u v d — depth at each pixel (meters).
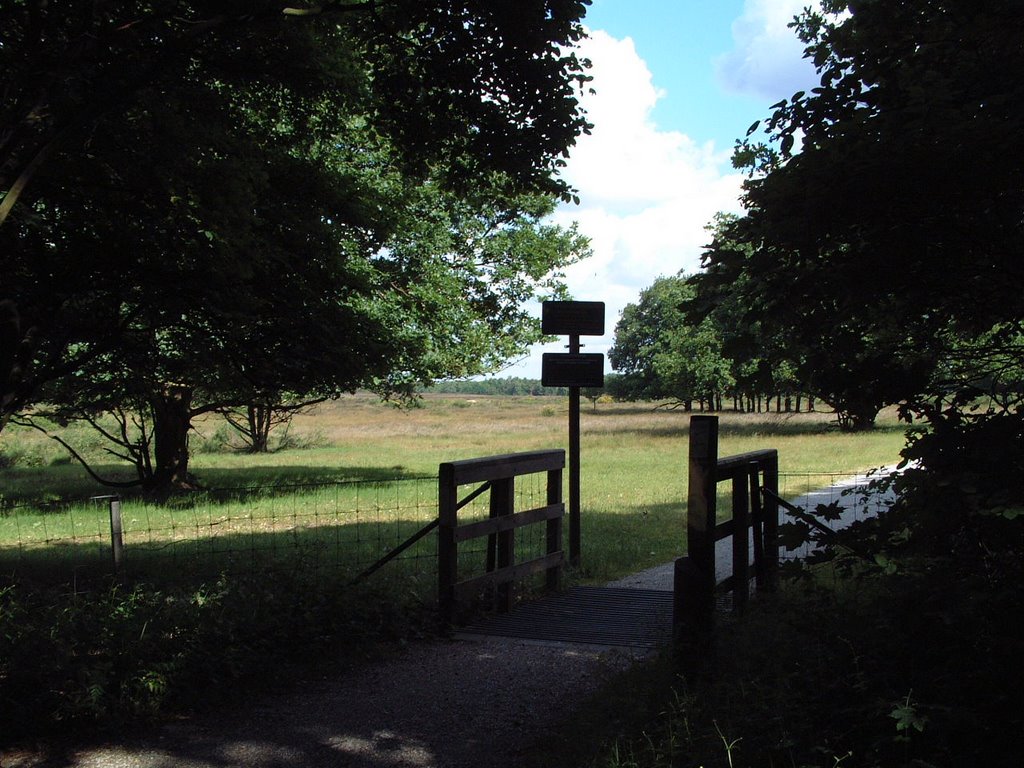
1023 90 2.72
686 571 4.53
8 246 9.54
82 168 9.25
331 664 5.72
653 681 4.50
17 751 4.28
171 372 14.67
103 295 10.84
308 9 8.80
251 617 5.64
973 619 2.93
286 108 12.40
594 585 8.68
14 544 12.12
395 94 9.79
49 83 7.90
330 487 19.27
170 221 9.55
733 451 25.91
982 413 3.07
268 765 4.10
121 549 8.65
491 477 7.24
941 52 3.05
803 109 3.38
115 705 4.65
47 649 4.69
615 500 16.19
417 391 24.17
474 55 9.16
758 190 3.13
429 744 4.34
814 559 3.48
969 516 2.92
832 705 3.33
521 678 5.42
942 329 3.50
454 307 21.70
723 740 3.30
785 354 3.50
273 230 12.18
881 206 2.95
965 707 2.83
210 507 15.95
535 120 9.52
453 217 22.80
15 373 9.96
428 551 10.44
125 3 8.59
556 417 66.06
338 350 12.48
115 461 34.62
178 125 9.72
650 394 56.44
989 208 2.91
